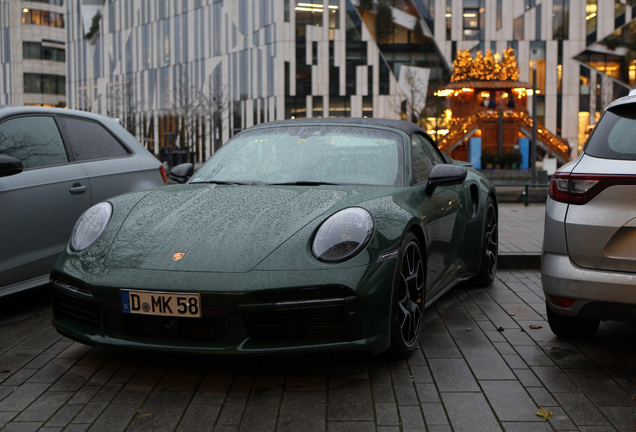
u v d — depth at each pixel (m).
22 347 3.33
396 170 3.43
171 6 55.97
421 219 3.17
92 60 64.94
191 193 3.21
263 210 2.88
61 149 4.44
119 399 2.57
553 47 46.28
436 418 2.37
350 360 3.07
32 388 2.71
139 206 3.11
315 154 3.54
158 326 2.66
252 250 2.62
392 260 2.77
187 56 54.78
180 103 53.38
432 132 41.41
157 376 2.84
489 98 25.06
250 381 2.77
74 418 2.38
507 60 25.05
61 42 71.62
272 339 2.62
